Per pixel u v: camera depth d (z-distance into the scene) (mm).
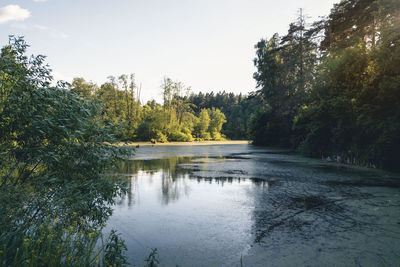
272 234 5480
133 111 63812
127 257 4316
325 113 20203
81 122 4375
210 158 22625
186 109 76875
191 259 4387
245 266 4160
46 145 4297
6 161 3982
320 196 8742
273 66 40906
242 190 9727
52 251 3074
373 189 9781
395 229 5699
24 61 4336
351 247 4816
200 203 7945
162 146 45469
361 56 17328
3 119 3906
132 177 12625
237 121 101062
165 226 5949
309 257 4449
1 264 2646
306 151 24422
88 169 4848
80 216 4520
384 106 14117
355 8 23422
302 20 37531
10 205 3656
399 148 13305
